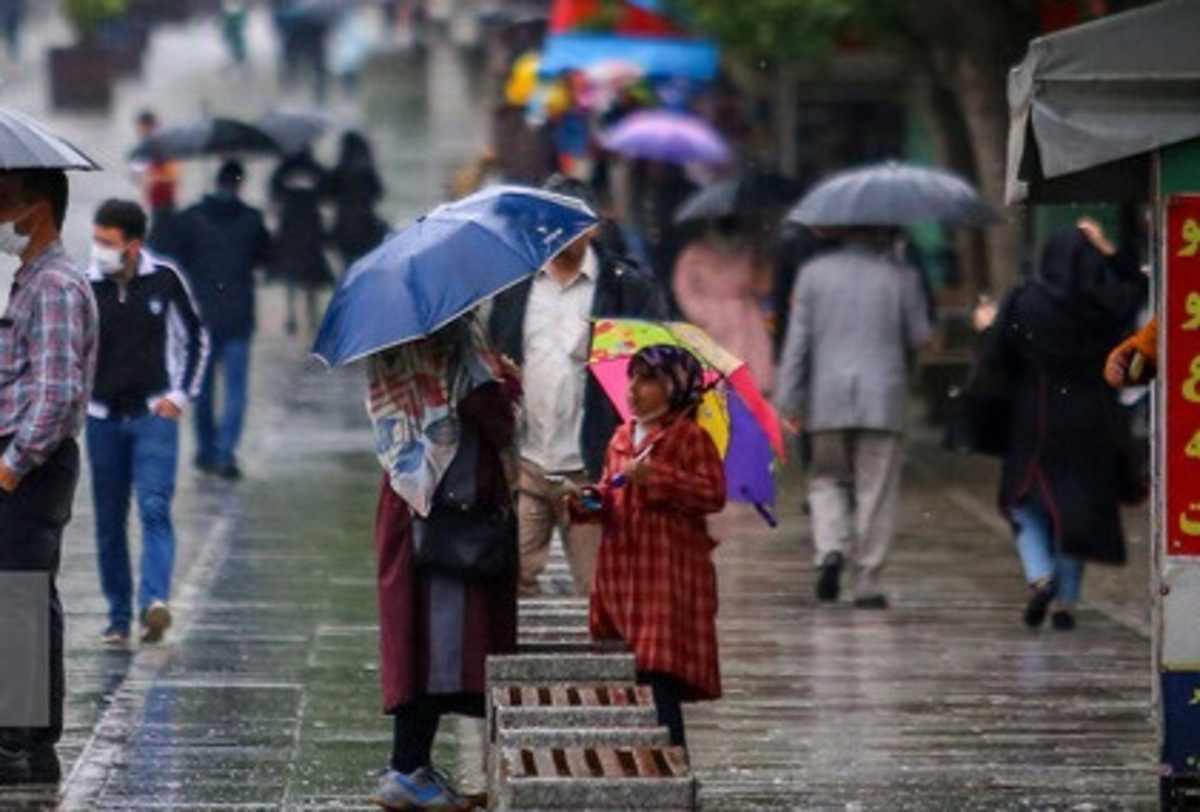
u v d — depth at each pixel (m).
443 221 21.05
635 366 21.83
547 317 26.36
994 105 50.66
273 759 24.11
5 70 127.56
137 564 34.84
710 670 22.02
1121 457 31.89
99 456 29.78
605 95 72.56
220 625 30.98
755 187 46.00
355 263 21.22
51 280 22.42
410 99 119.38
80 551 36.19
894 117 67.75
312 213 64.31
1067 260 31.55
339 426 50.66
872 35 54.91
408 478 20.88
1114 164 23.89
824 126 67.81
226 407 44.19
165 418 29.75
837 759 24.83
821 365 33.78
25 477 22.55
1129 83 20.84
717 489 21.73
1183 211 21.17
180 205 80.06
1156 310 21.62
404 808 21.70
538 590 26.69
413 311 20.48
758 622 32.53
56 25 153.25
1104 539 31.64
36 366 22.34
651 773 16.98
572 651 21.42
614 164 69.06
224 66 134.38
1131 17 20.89
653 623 21.72
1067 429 31.67
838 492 34.12
